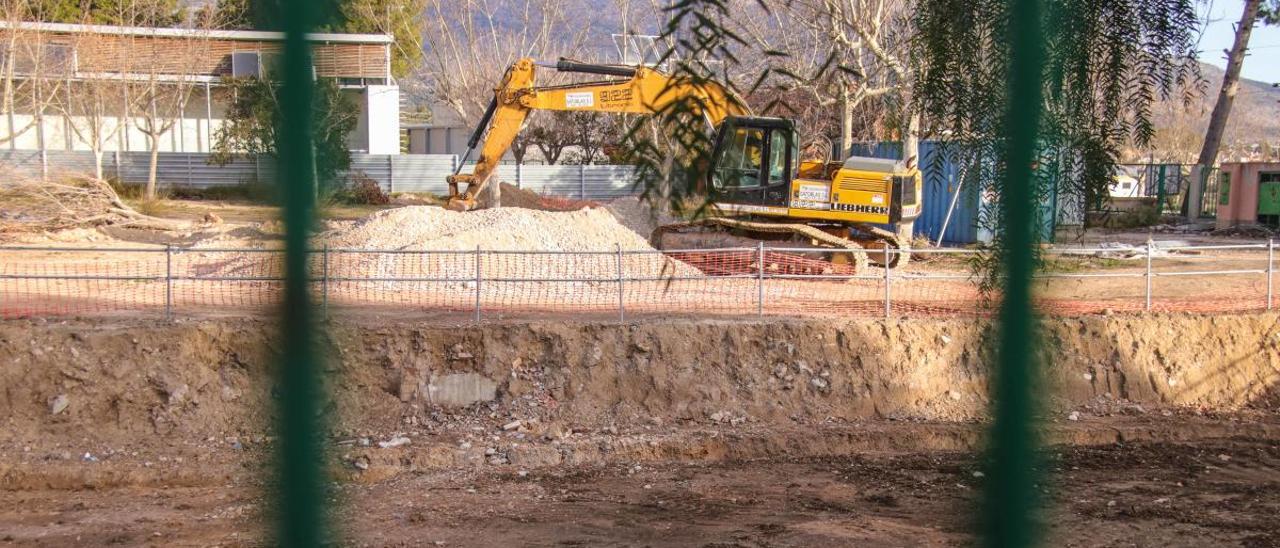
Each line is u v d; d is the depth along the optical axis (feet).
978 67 17.80
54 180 78.69
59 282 48.62
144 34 100.68
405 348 37.76
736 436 36.63
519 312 43.47
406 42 130.52
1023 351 12.69
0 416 34.37
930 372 40.11
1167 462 35.17
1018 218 11.86
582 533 28.12
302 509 14.08
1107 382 41.01
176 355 35.88
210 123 115.03
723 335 39.60
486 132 68.69
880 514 30.04
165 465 32.91
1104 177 17.13
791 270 55.67
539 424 37.04
